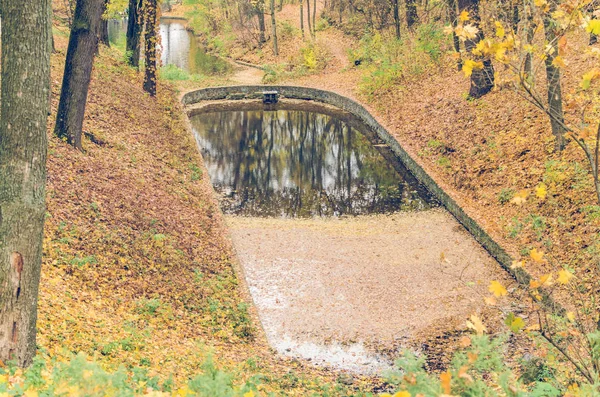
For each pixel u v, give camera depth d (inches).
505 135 944.3
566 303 555.2
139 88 1192.2
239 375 417.4
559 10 222.1
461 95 1166.3
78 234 544.7
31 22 295.0
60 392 222.4
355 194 957.2
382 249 753.0
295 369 491.2
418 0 1744.6
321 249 751.1
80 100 714.8
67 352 324.5
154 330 463.8
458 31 215.5
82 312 430.0
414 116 1229.7
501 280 663.1
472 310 606.2
